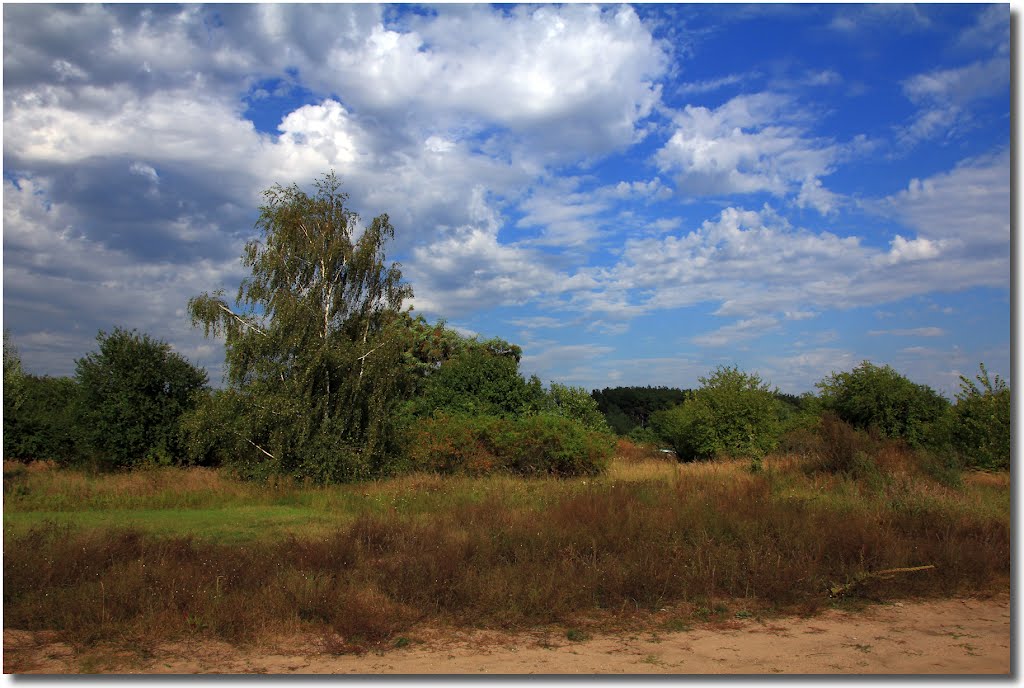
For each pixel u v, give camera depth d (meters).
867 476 15.55
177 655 5.88
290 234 21.84
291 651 6.02
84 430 22.92
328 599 6.96
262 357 20.81
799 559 8.62
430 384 27.88
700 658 5.88
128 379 23.33
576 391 30.20
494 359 28.78
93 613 6.59
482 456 20.94
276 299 21.17
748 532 9.84
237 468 20.52
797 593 7.75
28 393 26.75
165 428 23.41
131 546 8.87
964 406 20.42
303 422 20.12
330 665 5.65
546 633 6.59
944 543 9.23
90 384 23.19
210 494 16.70
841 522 10.14
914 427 26.31
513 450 20.95
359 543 9.31
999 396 19.61
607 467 21.83
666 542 9.39
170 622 6.50
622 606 7.34
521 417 24.58
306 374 20.44
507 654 5.98
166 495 16.09
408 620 6.77
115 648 6.02
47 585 7.36
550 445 20.97
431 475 20.59
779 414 37.41
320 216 22.55
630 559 8.52
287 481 18.78
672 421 30.58
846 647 6.20
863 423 27.75
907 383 27.50
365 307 23.38
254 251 21.77
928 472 16.19
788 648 6.17
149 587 7.17
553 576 7.73
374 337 22.14
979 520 10.69
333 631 6.51
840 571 8.45
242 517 13.61
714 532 10.00
